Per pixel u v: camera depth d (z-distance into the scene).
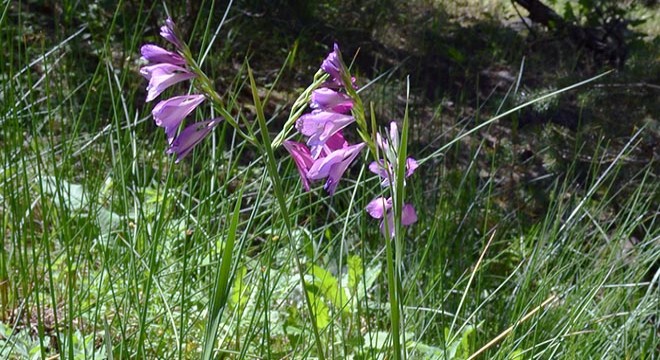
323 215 2.06
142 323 1.12
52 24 2.76
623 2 3.73
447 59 3.58
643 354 1.51
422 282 1.71
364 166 1.23
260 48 3.16
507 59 3.73
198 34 2.83
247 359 1.33
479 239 1.98
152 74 0.90
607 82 2.80
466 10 4.51
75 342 1.26
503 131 2.93
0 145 1.70
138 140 1.79
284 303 1.50
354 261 1.46
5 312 1.39
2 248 1.41
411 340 1.40
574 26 3.77
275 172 0.93
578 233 1.76
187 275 1.36
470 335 1.46
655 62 2.83
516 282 1.81
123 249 1.51
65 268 1.48
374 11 3.70
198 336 1.38
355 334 1.41
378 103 2.91
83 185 1.46
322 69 0.91
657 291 1.65
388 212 0.99
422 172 2.25
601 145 2.70
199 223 1.44
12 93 1.49
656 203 2.52
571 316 1.46
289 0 3.40
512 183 2.57
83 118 2.09
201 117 1.53
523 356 1.40
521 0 3.86
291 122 0.92
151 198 1.65
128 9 2.89
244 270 1.47
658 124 2.68
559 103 2.74
